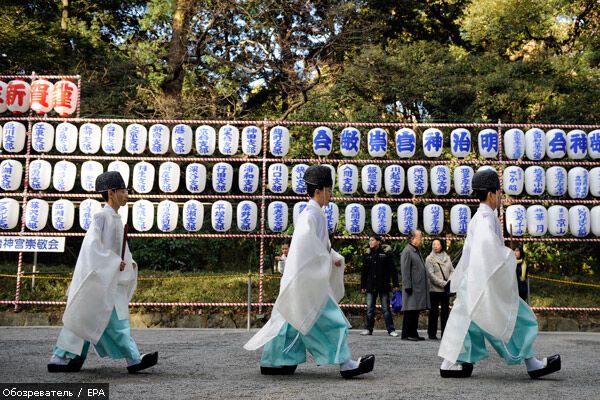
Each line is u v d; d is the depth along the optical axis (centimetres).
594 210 1225
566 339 1021
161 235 1209
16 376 547
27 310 1197
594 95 1714
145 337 984
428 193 1581
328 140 1254
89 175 1216
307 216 550
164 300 1245
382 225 1220
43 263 1792
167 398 448
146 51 1873
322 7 1753
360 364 543
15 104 1234
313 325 539
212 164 1667
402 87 1698
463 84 1680
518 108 1714
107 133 1228
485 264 537
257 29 1739
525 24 1945
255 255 1741
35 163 1222
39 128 1225
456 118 1653
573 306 1270
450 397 455
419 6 2025
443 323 1042
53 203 1202
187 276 1450
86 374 564
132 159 1236
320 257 537
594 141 1251
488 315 530
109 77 1853
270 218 1213
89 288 548
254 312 1230
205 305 1197
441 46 1927
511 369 650
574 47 2019
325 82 1792
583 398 454
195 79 1866
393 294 1106
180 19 1794
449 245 1722
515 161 1259
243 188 1227
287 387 497
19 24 1730
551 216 1227
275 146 1245
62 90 1234
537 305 1276
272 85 1905
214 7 1728
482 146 1258
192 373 582
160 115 1722
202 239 1661
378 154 1261
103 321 552
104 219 580
